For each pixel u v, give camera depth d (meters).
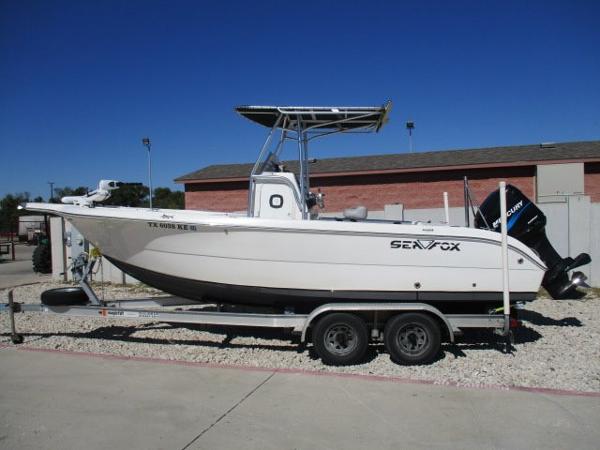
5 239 44.50
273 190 6.16
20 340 6.41
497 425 3.88
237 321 5.68
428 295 5.61
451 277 5.57
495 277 5.59
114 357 5.76
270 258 5.60
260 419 4.00
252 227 5.52
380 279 5.56
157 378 5.01
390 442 3.60
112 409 4.21
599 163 16.86
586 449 3.48
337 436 3.70
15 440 3.62
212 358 5.74
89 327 7.32
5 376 5.08
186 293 6.27
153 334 6.92
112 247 6.12
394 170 18.09
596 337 6.59
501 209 5.51
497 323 5.54
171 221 5.67
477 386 4.74
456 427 3.84
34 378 5.01
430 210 10.95
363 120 6.57
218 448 3.51
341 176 18.78
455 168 17.53
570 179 16.62
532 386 4.74
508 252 5.60
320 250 5.54
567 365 5.36
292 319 5.57
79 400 4.41
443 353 5.92
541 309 8.46
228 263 5.70
